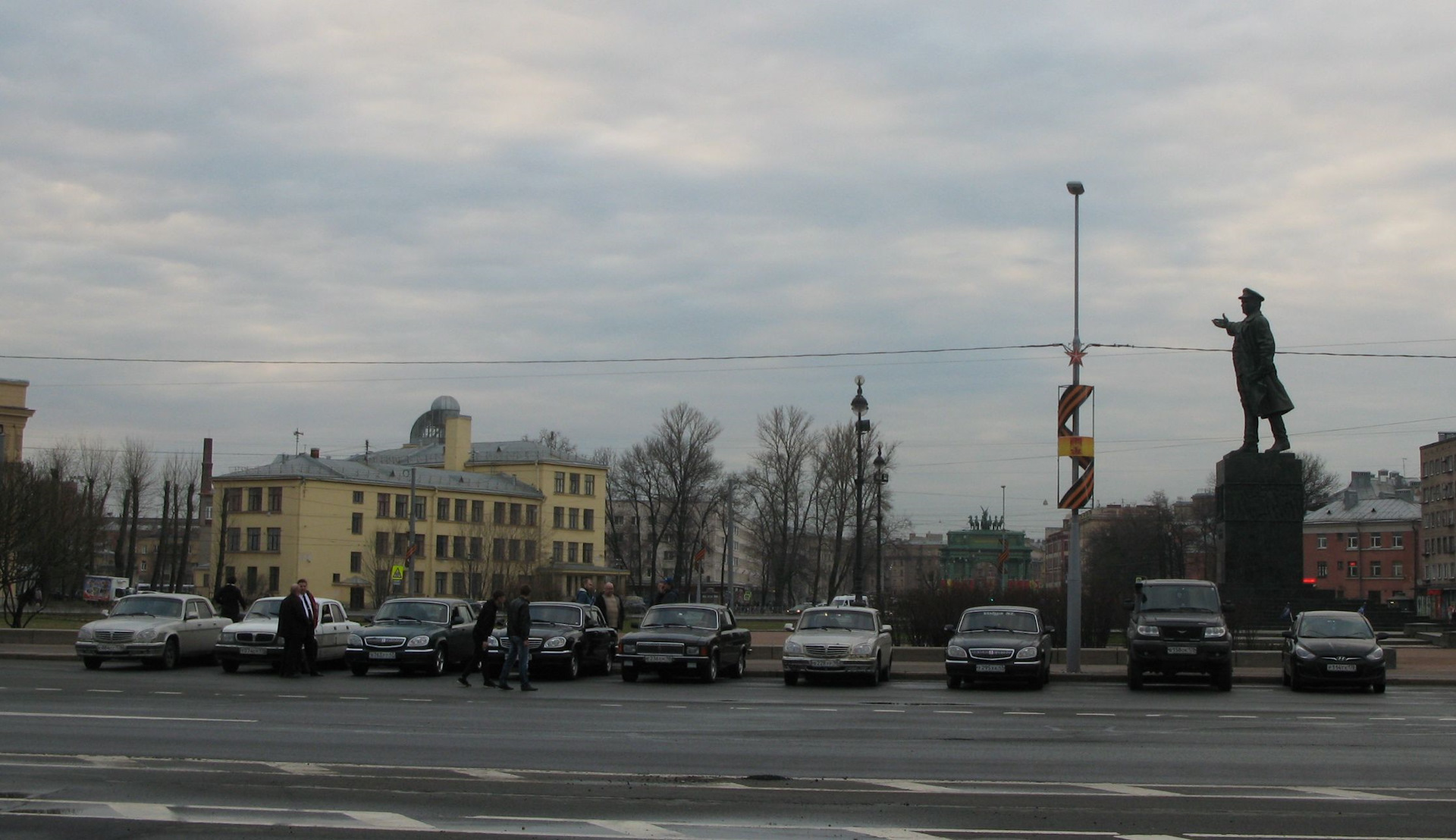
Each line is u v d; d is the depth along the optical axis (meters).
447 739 15.89
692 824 10.29
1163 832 10.20
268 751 14.38
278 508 95.00
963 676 27.06
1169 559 101.44
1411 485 126.75
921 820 10.59
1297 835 10.19
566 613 29.92
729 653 29.44
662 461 95.88
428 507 101.25
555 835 9.73
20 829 9.76
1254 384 41.75
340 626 31.61
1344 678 27.31
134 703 20.23
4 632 37.16
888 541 99.94
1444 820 10.93
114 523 104.94
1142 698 25.20
